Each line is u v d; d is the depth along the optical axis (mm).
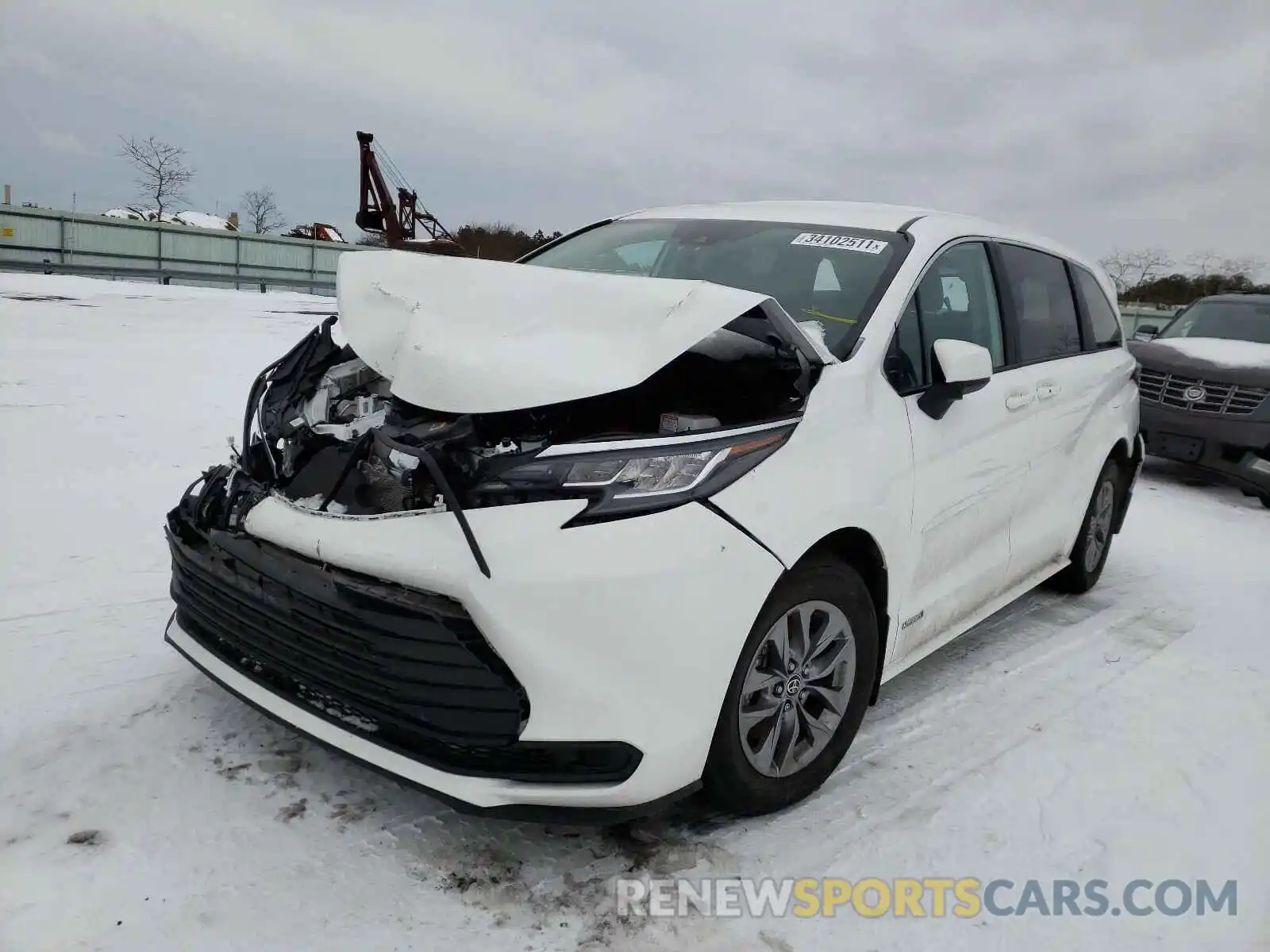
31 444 5945
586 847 2457
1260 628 4434
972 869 2518
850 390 2709
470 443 2250
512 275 2715
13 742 2680
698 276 3381
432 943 2080
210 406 7641
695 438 2330
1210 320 8828
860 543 2746
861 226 3447
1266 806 2898
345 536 2285
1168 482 8242
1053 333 4137
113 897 2127
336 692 2330
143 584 3908
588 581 2102
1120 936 2312
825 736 2732
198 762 2662
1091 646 4090
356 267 2930
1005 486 3537
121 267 25156
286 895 2188
